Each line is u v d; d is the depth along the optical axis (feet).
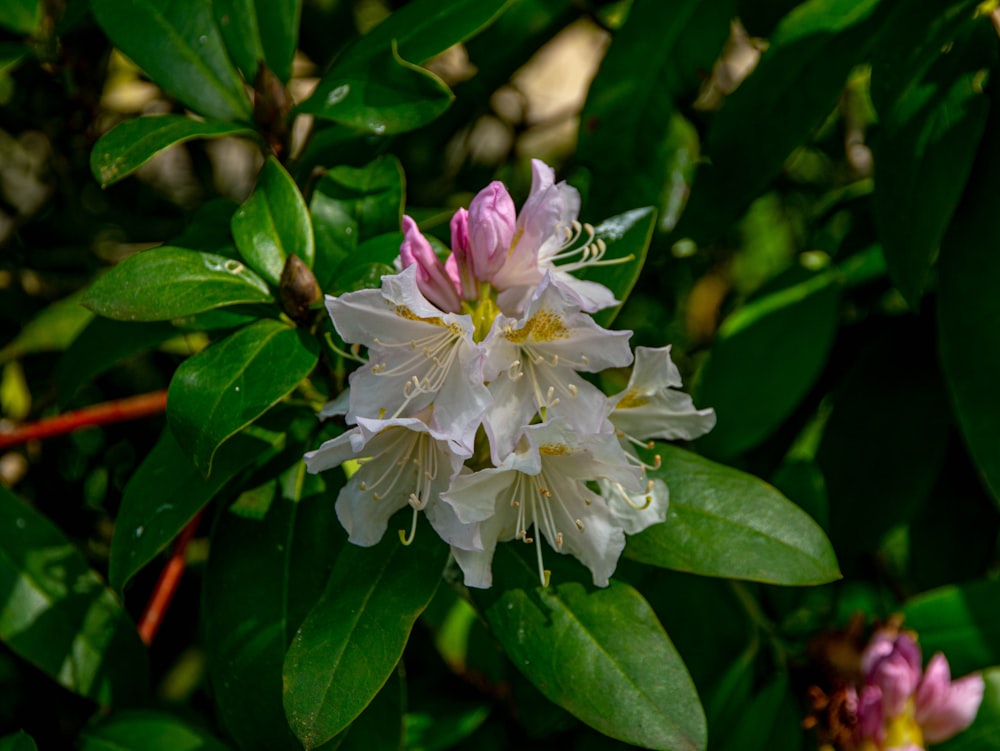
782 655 1.89
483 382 1.40
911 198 1.69
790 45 1.82
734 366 2.05
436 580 1.48
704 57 1.93
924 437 2.05
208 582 1.59
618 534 1.48
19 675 1.97
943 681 1.71
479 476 1.38
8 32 2.05
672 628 1.92
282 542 1.60
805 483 1.98
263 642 1.55
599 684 1.47
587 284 1.54
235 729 1.54
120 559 1.55
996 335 1.73
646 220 1.66
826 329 2.05
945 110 1.69
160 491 1.57
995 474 1.71
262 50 1.71
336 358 1.56
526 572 1.54
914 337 2.09
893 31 1.76
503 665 1.91
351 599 1.46
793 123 1.82
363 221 1.68
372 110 1.61
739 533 1.57
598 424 1.44
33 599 1.68
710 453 2.03
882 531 2.04
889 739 1.72
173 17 1.70
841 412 2.08
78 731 1.91
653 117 1.93
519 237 1.46
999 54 1.73
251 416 1.40
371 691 1.41
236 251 1.70
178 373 1.43
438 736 1.86
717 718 1.83
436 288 1.46
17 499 1.71
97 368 1.76
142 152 1.56
